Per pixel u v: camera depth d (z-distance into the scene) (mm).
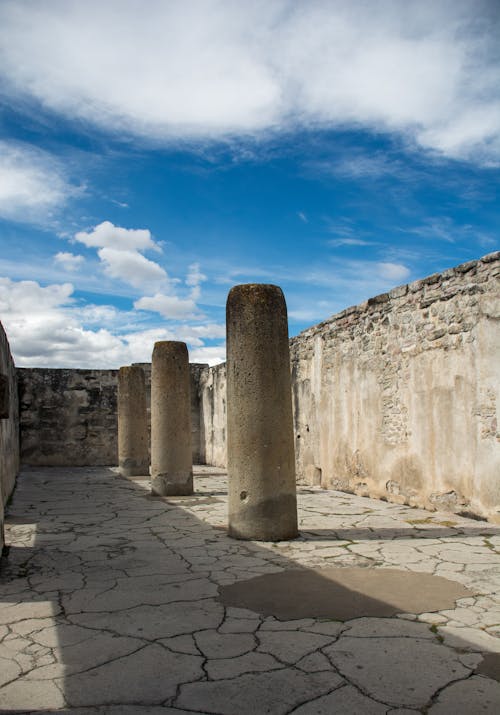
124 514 7754
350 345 9727
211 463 17234
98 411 17828
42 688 2707
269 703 2551
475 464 6922
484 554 5172
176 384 9750
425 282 7922
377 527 6500
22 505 8688
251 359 6008
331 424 10289
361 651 3082
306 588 4199
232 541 5883
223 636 3309
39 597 4062
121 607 3836
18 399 16688
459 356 7219
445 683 2717
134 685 2730
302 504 8328
